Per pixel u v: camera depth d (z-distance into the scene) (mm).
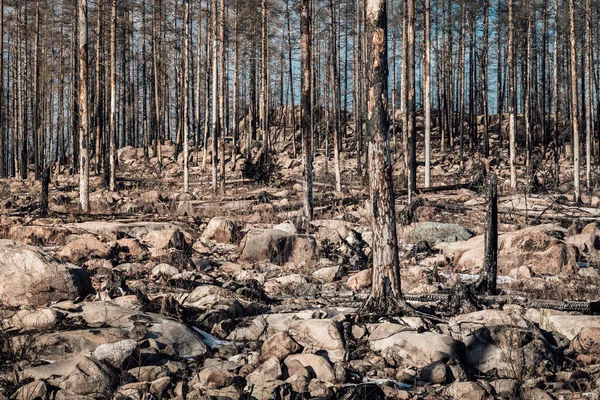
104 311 7078
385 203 7609
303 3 16938
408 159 21969
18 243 8281
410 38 22031
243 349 6750
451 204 20484
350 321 7430
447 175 33844
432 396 5457
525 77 37719
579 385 5715
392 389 5449
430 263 12656
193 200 22969
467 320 7605
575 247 13188
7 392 5102
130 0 40219
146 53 46625
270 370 5680
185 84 25828
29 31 43094
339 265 11609
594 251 13961
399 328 6961
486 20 40375
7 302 7691
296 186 26500
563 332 7473
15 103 44688
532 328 7180
